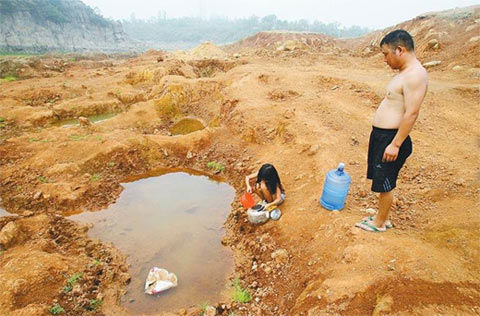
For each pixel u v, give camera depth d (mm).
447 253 3195
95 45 109938
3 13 82438
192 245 5250
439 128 7020
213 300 4191
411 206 4352
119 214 6082
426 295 2721
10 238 4770
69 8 107938
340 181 4285
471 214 3764
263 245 4730
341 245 3812
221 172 7531
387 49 3010
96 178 6945
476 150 5840
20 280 3900
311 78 11172
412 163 5500
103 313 3988
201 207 6324
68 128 9344
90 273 4473
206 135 8516
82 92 13914
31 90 13414
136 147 7883
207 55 23422
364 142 6516
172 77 12836
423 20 20781
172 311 4055
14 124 10297
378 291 2924
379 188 3377
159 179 7395
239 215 5730
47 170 6977
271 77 11344
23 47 78062
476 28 14633
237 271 4637
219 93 11211
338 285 3148
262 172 4980
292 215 4836
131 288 4426
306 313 3123
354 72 13359
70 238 5270
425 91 2855
